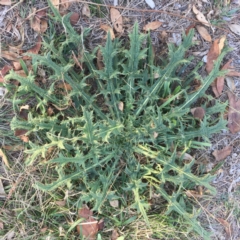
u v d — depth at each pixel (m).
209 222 0.57
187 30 0.58
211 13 0.58
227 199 0.60
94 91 0.58
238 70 0.59
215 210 0.60
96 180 0.55
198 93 0.53
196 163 0.59
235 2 0.59
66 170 0.56
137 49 0.51
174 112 0.52
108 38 0.49
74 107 0.55
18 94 0.54
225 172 0.60
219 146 0.60
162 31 0.58
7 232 0.56
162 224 0.56
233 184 0.60
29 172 0.56
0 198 0.57
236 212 0.60
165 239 0.58
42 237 0.56
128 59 0.54
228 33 0.59
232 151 0.60
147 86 0.55
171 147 0.56
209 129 0.53
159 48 0.58
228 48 0.55
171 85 0.57
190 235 0.58
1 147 0.57
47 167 0.55
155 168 0.57
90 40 0.57
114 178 0.55
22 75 0.56
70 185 0.51
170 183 0.58
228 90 0.59
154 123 0.52
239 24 0.59
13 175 0.57
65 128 0.53
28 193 0.57
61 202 0.56
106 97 0.54
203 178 0.51
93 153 0.51
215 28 0.59
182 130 0.53
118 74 0.55
